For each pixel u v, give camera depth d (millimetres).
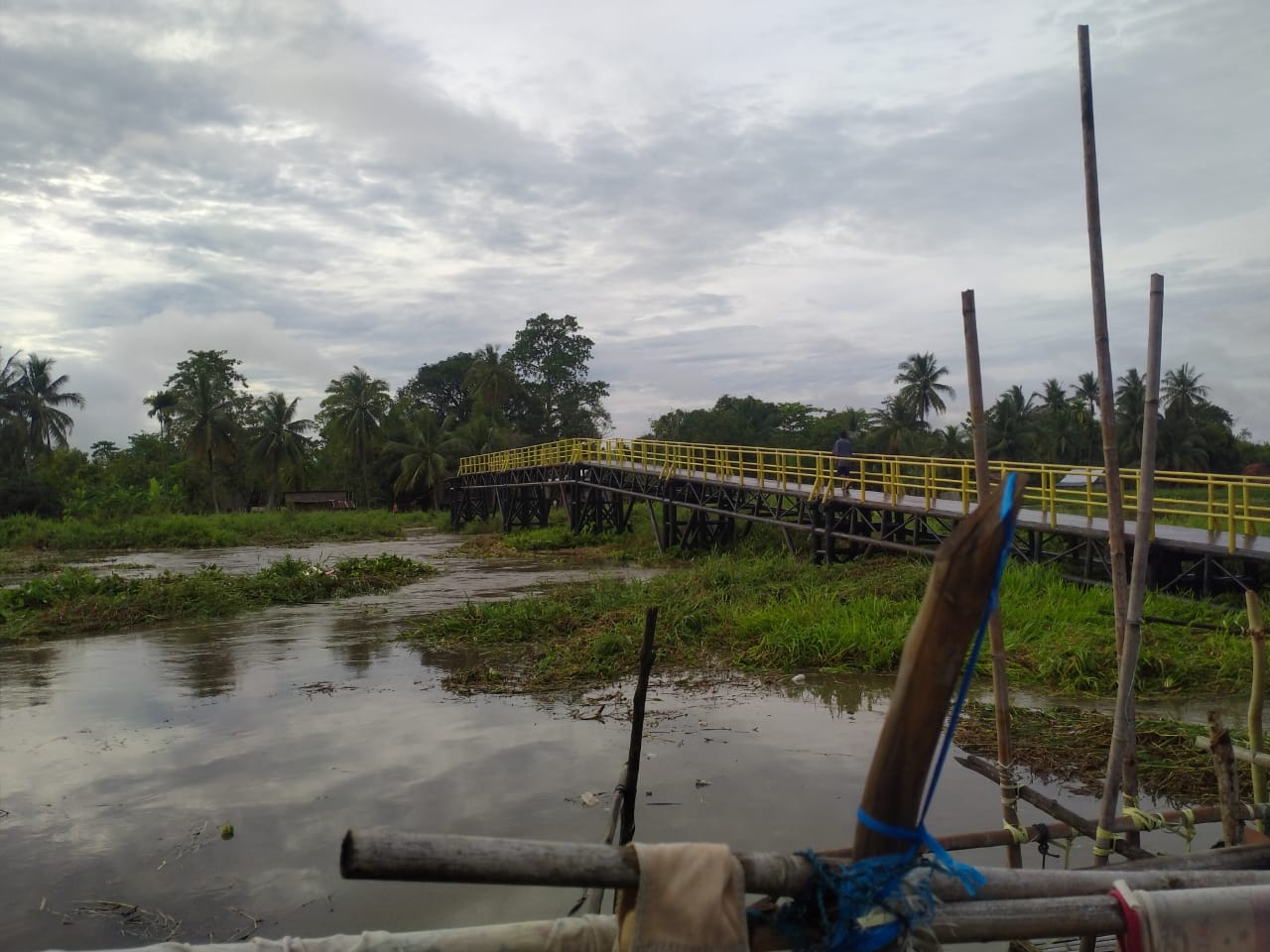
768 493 21453
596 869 2080
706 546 25016
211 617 16453
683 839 6078
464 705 9688
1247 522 12734
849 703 9438
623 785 4570
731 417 59438
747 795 6824
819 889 2211
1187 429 52906
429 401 75000
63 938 5031
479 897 5398
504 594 18984
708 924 2084
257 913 5262
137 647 13742
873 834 2213
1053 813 3936
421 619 15625
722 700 9656
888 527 18453
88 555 32656
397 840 1882
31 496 50562
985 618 2094
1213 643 10078
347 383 58531
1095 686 9234
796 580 15898
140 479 59656
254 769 7762
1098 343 3646
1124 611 3709
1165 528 14820
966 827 6055
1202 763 6957
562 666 11203
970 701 9000
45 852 6168
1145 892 2426
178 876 5758
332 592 19391
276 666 11992
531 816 6535
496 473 42250
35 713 9852
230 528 41219
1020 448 56469
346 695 10266
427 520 49906
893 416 60750
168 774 7695
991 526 2064
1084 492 14977
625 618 13289
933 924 2311
